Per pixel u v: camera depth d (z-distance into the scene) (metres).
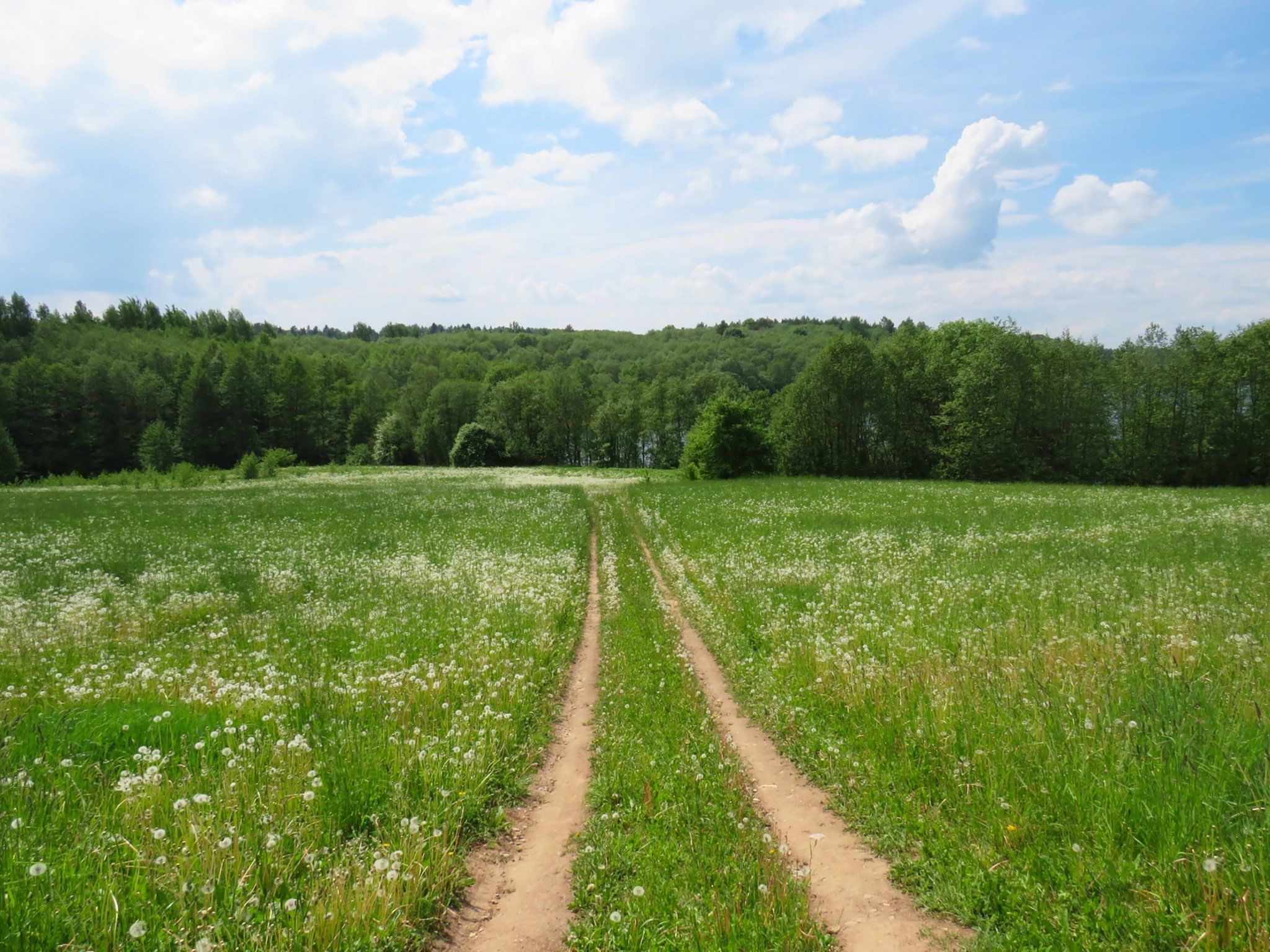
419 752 6.18
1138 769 5.02
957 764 5.74
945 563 16.14
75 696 7.50
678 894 4.45
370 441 107.75
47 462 82.81
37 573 16.83
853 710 7.46
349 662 9.57
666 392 103.56
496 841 5.54
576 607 14.30
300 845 4.68
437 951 4.13
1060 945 3.73
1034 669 7.66
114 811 4.80
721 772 6.40
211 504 35.62
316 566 18.05
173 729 6.54
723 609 13.26
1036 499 31.42
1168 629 9.01
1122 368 55.41
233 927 3.75
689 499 36.25
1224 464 51.62
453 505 35.09
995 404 56.56
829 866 4.95
